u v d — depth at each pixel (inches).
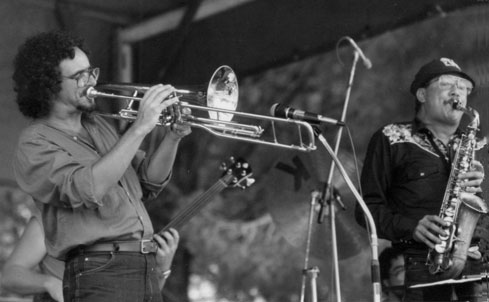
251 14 377.4
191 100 218.5
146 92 193.8
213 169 418.9
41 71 198.8
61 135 197.5
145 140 359.3
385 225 261.0
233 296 439.2
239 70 391.5
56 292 234.8
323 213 302.4
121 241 192.9
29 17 350.9
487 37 330.3
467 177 261.4
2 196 383.9
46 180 189.5
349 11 378.0
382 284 290.5
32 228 243.3
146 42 369.7
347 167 312.3
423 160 265.6
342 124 213.2
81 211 191.2
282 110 214.4
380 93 428.5
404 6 375.2
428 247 261.0
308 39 386.9
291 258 446.6
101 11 359.3
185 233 437.1
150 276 196.4
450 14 376.8
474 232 261.4
